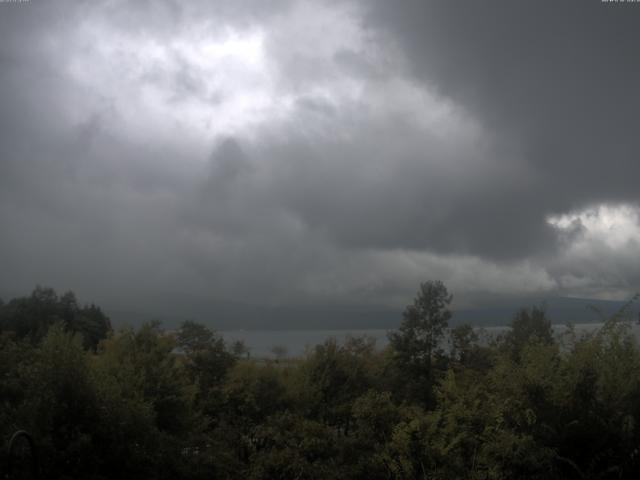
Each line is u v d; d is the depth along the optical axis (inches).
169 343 491.2
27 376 285.3
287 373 653.3
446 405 301.4
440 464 270.2
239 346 663.8
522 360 304.0
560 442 268.8
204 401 544.1
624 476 262.7
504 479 255.4
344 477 289.1
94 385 282.7
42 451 245.6
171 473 291.7
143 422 288.5
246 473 305.9
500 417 270.5
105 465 268.1
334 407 598.9
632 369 285.0
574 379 277.0
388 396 328.5
